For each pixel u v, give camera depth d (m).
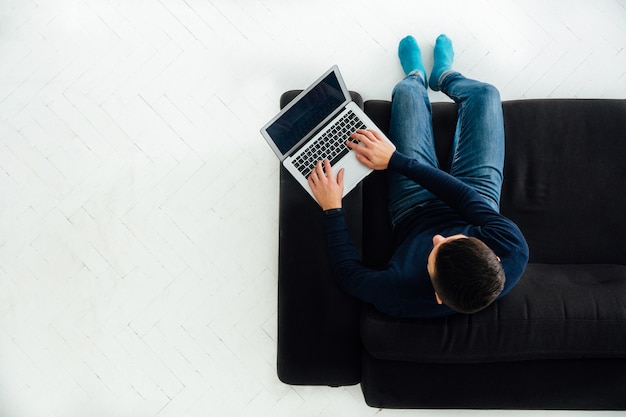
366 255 1.68
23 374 2.16
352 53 2.27
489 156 1.61
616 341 1.37
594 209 1.67
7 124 2.21
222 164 2.23
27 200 2.21
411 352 1.42
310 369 1.59
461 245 1.22
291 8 2.27
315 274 1.60
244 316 2.19
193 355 2.18
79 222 2.21
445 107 1.80
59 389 2.16
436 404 1.52
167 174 2.23
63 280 2.19
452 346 1.40
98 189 2.22
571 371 1.49
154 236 2.21
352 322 1.59
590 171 1.68
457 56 2.27
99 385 2.17
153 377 2.17
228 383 2.17
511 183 1.70
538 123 1.71
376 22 2.27
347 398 2.16
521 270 1.33
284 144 1.64
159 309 2.19
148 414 2.16
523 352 1.40
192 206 2.22
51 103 2.22
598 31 2.26
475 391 1.50
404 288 1.37
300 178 1.60
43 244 2.20
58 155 2.22
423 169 1.48
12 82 2.21
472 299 1.21
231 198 2.23
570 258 1.67
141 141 2.23
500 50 2.27
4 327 2.17
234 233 2.22
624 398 1.48
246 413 2.16
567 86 2.27
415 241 1.48
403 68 2.17
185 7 2.25
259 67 2.26
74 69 2.22
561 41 2.27
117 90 2.23
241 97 2.25
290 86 2.25
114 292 2.19
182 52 2.24
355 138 1.59
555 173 1.69
